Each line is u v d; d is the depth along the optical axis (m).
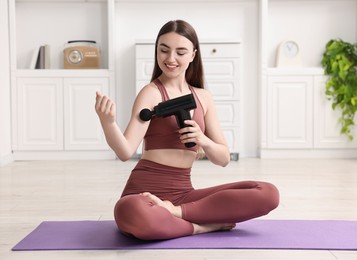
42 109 4.66
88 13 4.92
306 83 4.74
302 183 3.32
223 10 4.94
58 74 4.65
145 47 4.61
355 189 3.09
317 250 1.77
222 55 4.62
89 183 3.33
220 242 1.85
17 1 4.88
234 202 1.91
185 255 1.70
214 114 2.10
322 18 4.96
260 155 4.81
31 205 2.62
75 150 4.69
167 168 1.97
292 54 4.89
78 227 2.10
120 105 4.91
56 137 4.67
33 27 4.92
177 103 1.86
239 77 4.63
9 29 4.66
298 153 4.79
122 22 4.91
